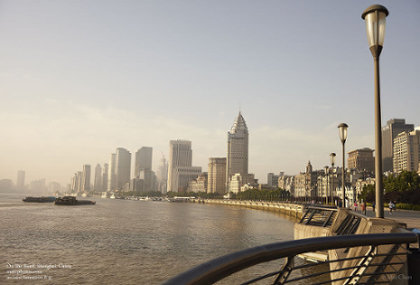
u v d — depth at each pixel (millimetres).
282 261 39531
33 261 42125
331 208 37250
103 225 86562
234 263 3324
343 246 4844
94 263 41312
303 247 4238
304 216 41906
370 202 107250
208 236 65875
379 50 9344
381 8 9188
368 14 9422
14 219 99312
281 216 139000
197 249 50969
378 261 6949
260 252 3650
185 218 117812
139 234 68500
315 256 35250
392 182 106000
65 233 68625
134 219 109375
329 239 4625
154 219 110562
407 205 78188
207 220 109250
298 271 32875
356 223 27188
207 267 3053
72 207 185125
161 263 41375
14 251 48594
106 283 33156
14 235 64375
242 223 98438
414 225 31750
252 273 33844
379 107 9391
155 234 68688
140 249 50781
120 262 41750
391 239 5547
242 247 53219
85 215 124188
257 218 122875
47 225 83750
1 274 36000
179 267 39469
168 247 52594
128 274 36219
